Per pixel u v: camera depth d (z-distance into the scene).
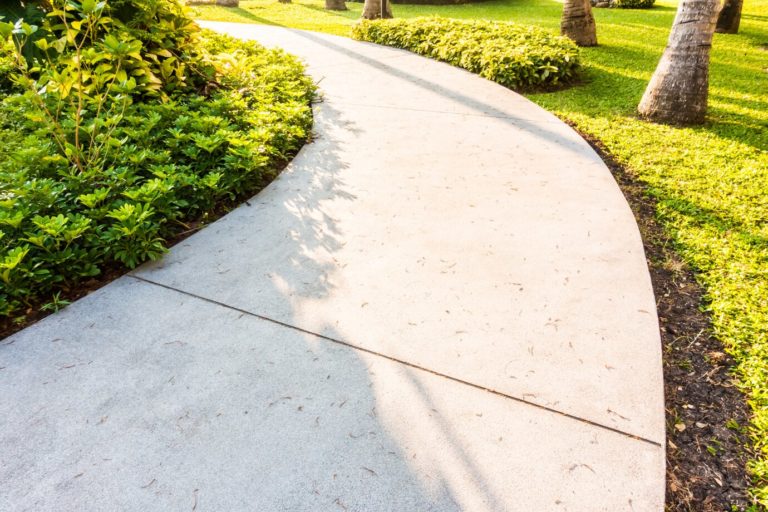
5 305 2.43
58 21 4.71
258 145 3.98
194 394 2.02
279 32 10.86
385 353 2.22
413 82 6.80
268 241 3.13
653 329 2.35
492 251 2.99
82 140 3.89
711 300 2.61
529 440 1.81
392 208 3.51
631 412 1.92
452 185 3.84
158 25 5.00
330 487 1.65
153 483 1.67
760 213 3.43
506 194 3.69
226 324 2.42
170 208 3.19
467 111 5.60
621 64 7.82
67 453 1.77
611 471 1.69
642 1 15.59
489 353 2.22
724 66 7.73
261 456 1.76
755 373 2.12
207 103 4.65
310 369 2.14
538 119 5.32
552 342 2.28
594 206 3.50
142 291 2.67
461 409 1.94
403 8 16.30
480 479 1.67
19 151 3.26
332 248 3.05
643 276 2.75
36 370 2.14
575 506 1.58
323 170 4.12
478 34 8.21
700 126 5.15
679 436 1.87
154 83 4.79
